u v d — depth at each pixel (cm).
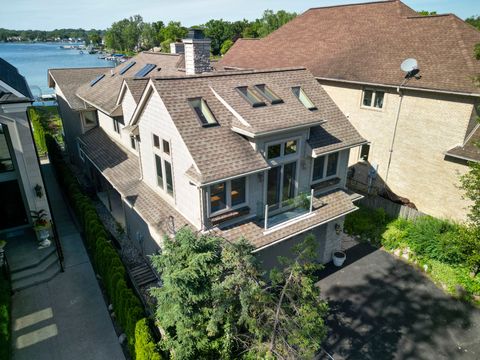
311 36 2994
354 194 1731
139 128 1619
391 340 1273
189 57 1836
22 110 1580
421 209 2119
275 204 1465
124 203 1844
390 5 2644
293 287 937
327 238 1639
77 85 2814
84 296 1461
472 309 1422
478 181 1413
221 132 1298
